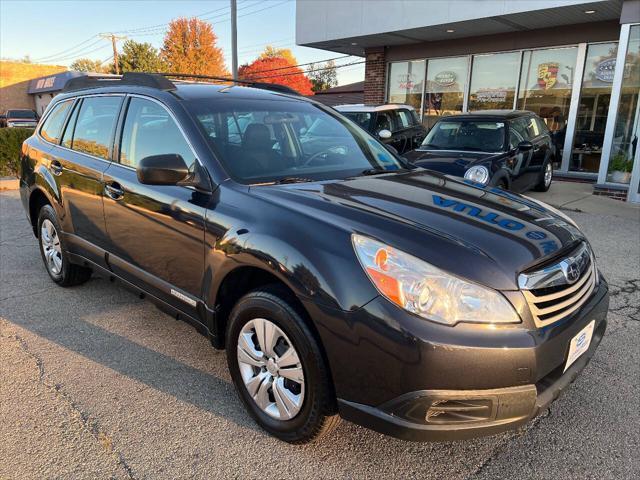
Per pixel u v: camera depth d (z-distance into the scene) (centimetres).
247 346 259
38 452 246
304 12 1366
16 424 267
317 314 218
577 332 230
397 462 242
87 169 371
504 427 207
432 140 857
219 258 262
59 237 426
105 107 377
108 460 241
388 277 205
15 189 1066
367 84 1523
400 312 200
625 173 925
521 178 829
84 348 350
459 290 201
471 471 237
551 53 1184
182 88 341
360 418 215
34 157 454
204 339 366
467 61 1316
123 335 371
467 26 1147
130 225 329
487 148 795
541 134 944
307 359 227
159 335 371
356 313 208
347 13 1278
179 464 239
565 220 288
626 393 299
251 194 265
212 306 275
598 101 1139
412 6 1157
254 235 246
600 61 1118
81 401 288
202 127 301
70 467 237
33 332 374
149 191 311
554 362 217
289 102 367
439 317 199
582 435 262
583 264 250
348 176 309
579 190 1016
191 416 275
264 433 261
